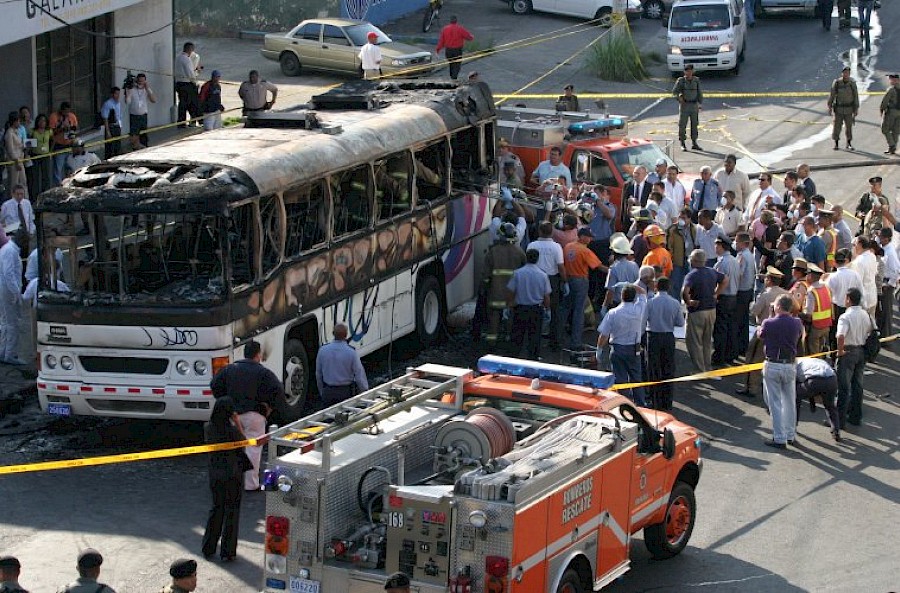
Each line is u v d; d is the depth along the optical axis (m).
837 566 12.55
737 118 34.53
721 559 12.68
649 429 11.59
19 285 17.52
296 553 10.09
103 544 12.55
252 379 13.54
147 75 30.61
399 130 17.81
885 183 28.75
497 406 11.73
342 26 36.91
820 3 44.69
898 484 14.77
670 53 38.16
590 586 10.76
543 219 21.30
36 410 16.39
